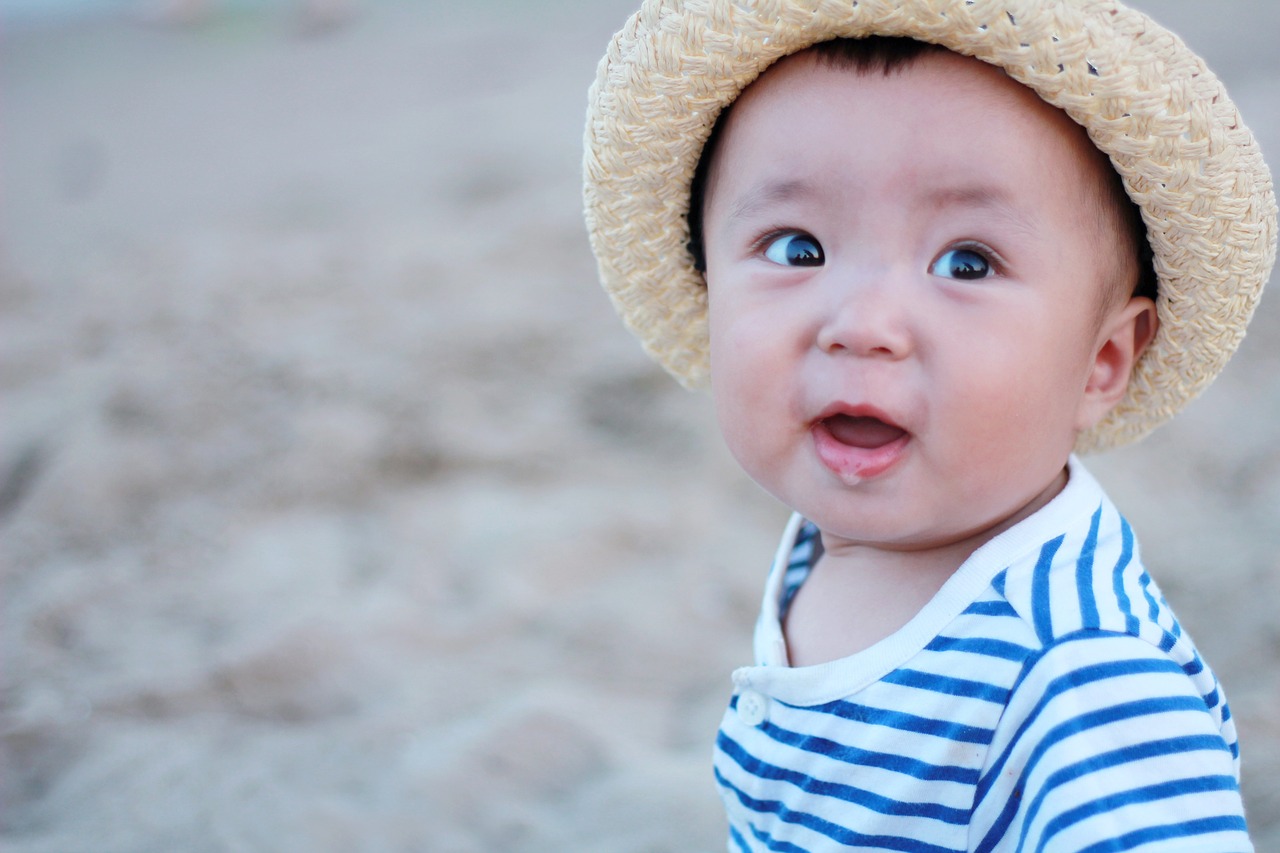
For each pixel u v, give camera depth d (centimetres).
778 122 109
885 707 108
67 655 302
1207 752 95
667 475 388
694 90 116
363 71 1311
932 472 105
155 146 1058
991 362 102
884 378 104
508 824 234
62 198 898
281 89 1267
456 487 385
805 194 107
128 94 1325
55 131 1165
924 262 104
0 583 341
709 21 113
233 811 237
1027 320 104
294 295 550
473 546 347
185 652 299
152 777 250
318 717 275
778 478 112
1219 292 118
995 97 103
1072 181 106
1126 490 360
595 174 133
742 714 121
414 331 489
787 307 108
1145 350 128
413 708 273
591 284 538
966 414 103
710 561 339
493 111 971
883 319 103
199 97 1270
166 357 475
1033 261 104
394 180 798
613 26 1410
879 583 120
